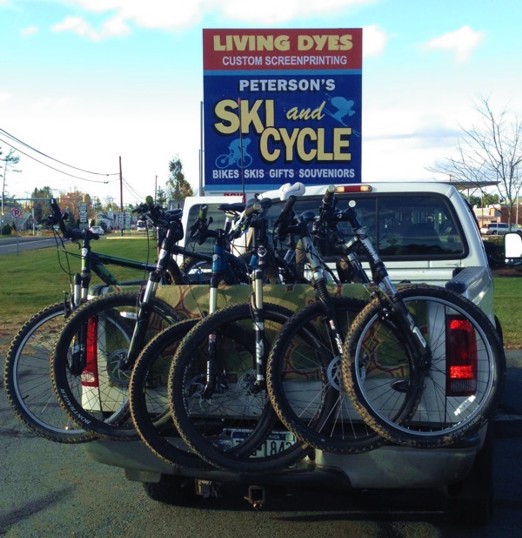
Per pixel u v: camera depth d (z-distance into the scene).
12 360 4.13
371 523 4.41
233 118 15.27
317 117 15.23
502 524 4.38
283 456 3.61
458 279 4.04
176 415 3.53
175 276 4.50
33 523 4.44
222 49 15.15
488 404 3.51
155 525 4.41
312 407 3.68
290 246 4.37
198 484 4.00
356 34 15.05
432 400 3.59
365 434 3.67
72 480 5.20
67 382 3.88
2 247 47.88
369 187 6.08
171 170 52.19
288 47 15.12
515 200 30.41
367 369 3.62
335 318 3.62
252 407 3.77
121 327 3.92
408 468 3.57
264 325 3.69
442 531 4.29
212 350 3.68
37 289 18.88
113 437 3.84
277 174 15.37
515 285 17.56
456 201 6.02
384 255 6.05
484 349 3.58
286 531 4.31
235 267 4.27
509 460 5.60
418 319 3.62
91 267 4.34
